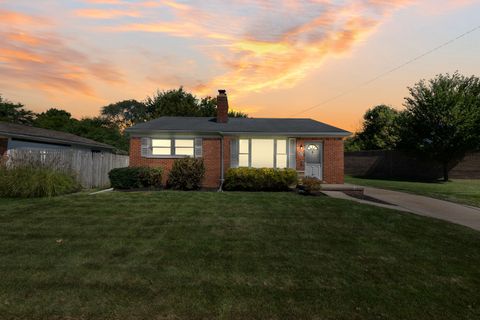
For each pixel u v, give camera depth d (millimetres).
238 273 4902
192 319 3523
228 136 17328
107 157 18844
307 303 3955
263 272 4961
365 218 8938
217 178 17500
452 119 23125
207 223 8086
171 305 3826
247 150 17453
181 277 4695
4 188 11492
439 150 23969
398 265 5395
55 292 4117
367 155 31391
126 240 6523
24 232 6973
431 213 10305
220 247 6176
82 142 25891
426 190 17297
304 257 5707
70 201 10742
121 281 4504
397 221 8664
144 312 3650
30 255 5516
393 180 25625
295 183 15008
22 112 41969
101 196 11945
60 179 12664
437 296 4258
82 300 3910
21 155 12859
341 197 13352
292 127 18078
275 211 9680
